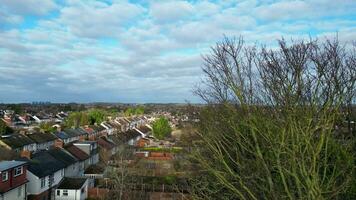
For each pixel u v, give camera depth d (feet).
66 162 144.36
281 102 37.27
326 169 36.06
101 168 163.22
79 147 175.42
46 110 600.39
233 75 44.80
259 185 40.32
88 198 124.67
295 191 37.35
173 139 296.51
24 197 109.29
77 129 279.28
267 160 40.68
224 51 45.29
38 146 209.77
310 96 35.55
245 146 45.73
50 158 137.69
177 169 114.21
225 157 49.78
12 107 560.61
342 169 33.50
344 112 38.68
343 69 35.42
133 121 435.12
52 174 128.77
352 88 35.01
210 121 53.31
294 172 33.01
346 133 39.81
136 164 157.28
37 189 116.57
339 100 34.45
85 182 125.18
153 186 119.55
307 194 32.73
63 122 379.14
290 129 34.37
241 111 45.73
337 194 33.35
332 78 35.78
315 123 35.04
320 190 31.09
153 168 166.50
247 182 42.24
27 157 126.62
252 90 45.57
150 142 284.82
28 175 116.16
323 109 34.30
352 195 34.24
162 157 207.92
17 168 104.53
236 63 44.75
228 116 48.52
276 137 35.47
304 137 32.58
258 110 42.60
